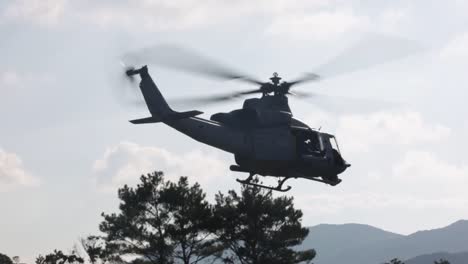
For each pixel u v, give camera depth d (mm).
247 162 155875
